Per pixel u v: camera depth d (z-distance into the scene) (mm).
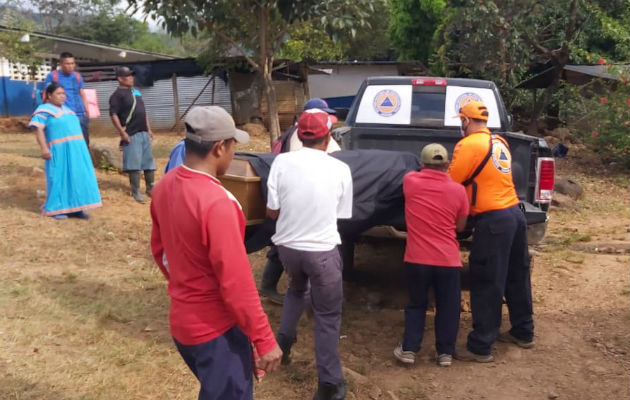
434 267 4391
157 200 2664
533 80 18781
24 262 6297
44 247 6789
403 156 4746
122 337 4688
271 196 3867
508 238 4496
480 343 4609
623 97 13750
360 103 6871
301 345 4859
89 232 7395
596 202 10711
